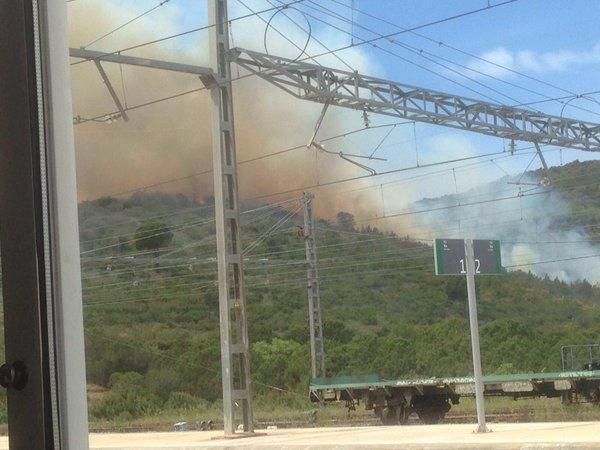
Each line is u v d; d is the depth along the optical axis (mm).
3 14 1952
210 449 18438
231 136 21344
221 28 21062
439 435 17859
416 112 22984
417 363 46594
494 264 17828
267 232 45594
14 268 1874
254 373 45281
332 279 55531
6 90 1935
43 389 1817
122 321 44062
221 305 21000
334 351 48281
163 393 40750
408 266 55312
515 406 27281
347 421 28922
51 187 1908
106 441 22766
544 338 45688
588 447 13664
